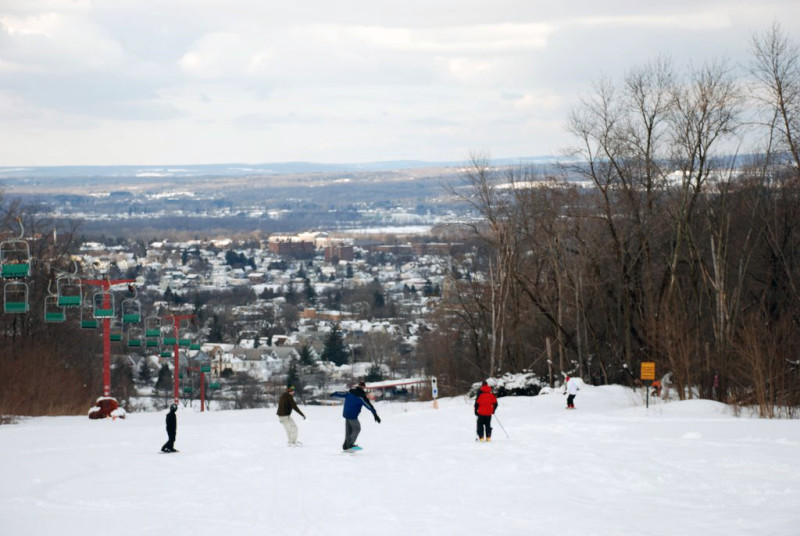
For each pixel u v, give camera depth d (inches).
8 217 3385.8
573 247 2792.8
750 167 2824.8
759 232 2561.5
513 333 2992.1
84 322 2309.3
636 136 2556.6
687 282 2795.3
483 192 2888.8
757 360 1716.3
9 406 2476.6
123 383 4429.1
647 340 2405.3
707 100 2415.1
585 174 2625.5
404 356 7367.1
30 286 3334.2
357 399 1131.9
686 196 2463.1
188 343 3688.5
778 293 2561.5
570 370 2839.6
